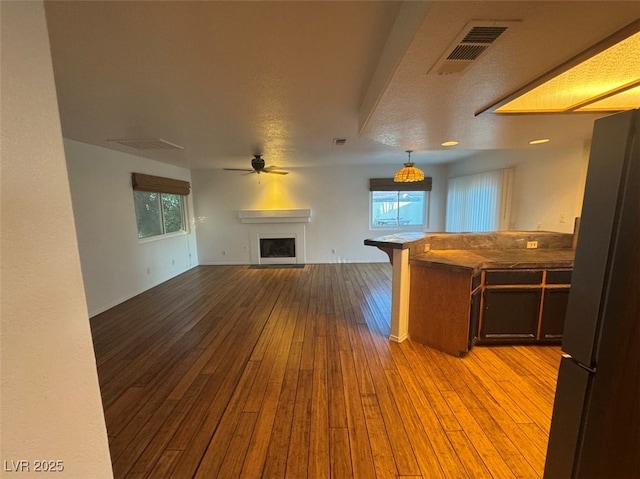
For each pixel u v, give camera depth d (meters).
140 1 1.11
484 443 1.76
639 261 0.75
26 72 0.52
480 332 2.88
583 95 1.81
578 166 3.41
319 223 7.02
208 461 1.67
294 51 1.53
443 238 3.38
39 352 0.55
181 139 3.56
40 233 0.55
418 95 1.68
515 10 0.93
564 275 2.77
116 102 2.24
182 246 6.42
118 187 4.43
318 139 3.63
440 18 0.97
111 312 4.03
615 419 0.83
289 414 2.03
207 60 1.61
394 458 1.67
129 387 2.36
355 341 3.08
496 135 2.88
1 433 0.50
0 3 0.48
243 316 3.83
